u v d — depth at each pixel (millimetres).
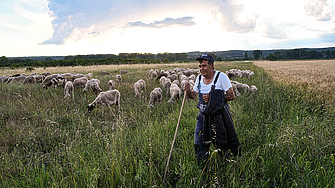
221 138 3279
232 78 17766
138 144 4445
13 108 7609
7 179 3496
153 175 3281
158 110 7426
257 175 3490
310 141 4012
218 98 3121
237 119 5617
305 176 3027
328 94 8219
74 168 3641
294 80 13383
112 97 7551
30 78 14117
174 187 3318
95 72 25406
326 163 3521
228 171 3268
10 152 4723
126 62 54000
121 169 3482
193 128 5293
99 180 3322
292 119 5477
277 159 3590
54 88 11891
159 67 36688
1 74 25281
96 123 6500
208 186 3234
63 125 6414
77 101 9227
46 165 4148
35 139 5250
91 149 4449
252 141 4566
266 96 7660
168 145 4402
